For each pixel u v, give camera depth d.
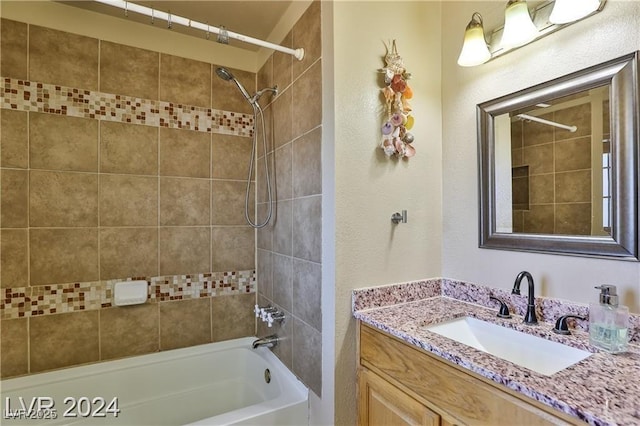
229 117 2.16
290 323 1.74
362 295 1.38
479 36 1.32
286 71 1.80
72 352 1.75
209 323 2.10
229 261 2.16
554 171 1.19
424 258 1.57
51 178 1.70
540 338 1.08
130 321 1.88
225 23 1.92
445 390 0.98
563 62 1.16
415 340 1.06
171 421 1.86
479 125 1.44
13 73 1.62
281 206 1.86
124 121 1.86
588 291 1.09
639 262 0.98
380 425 1.23
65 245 1.73
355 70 1.40
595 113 1.08
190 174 2.04
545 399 0.72
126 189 1.87
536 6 1.23
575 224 1.13
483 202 1.42
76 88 1.75
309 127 1.55
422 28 1.59
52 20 1.70
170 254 1.98
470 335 1.28
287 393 1.61
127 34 1.87
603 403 0.68
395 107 1.46
